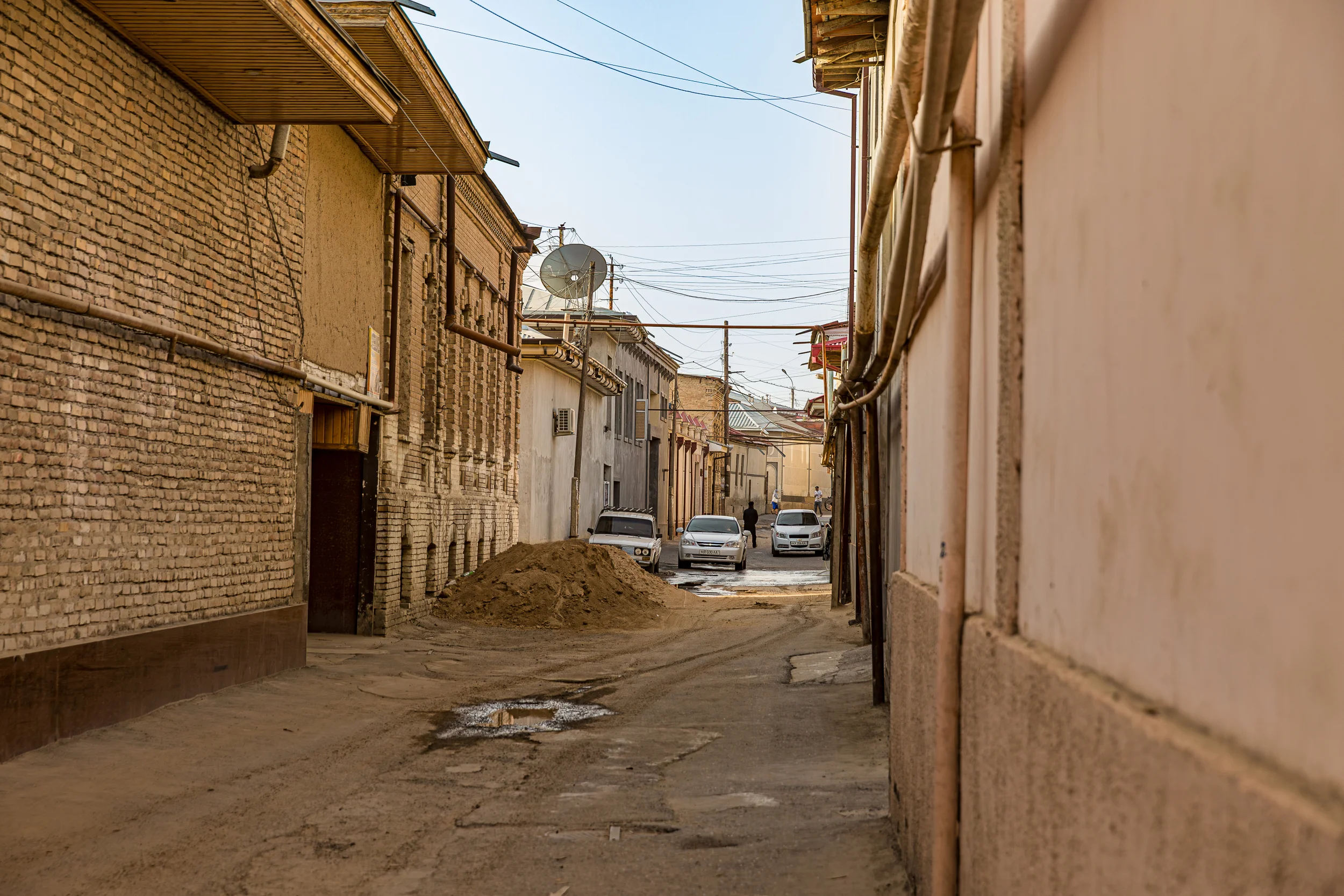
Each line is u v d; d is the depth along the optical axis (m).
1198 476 1.67
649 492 57.41
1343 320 1.21
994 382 3.35
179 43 8.52
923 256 4.34
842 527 21.09
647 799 6.80
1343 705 1.21
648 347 53.47
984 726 3.22
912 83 3.59
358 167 14.38
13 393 6.99
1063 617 2.52
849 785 7.10
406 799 6.70
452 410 19.91
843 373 12.84
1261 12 1.44
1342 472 1.21
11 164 7.00
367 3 11.19
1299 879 1.22
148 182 8.77
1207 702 1.62
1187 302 1.72
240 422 10.41
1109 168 2.18
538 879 5.07
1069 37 2.51
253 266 10.72
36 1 7.27
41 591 7.29
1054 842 2.35
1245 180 1.49
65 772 6.66
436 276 18.59
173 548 9.12
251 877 5.05
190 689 9.23
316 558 15.52
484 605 18.78
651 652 15.40
